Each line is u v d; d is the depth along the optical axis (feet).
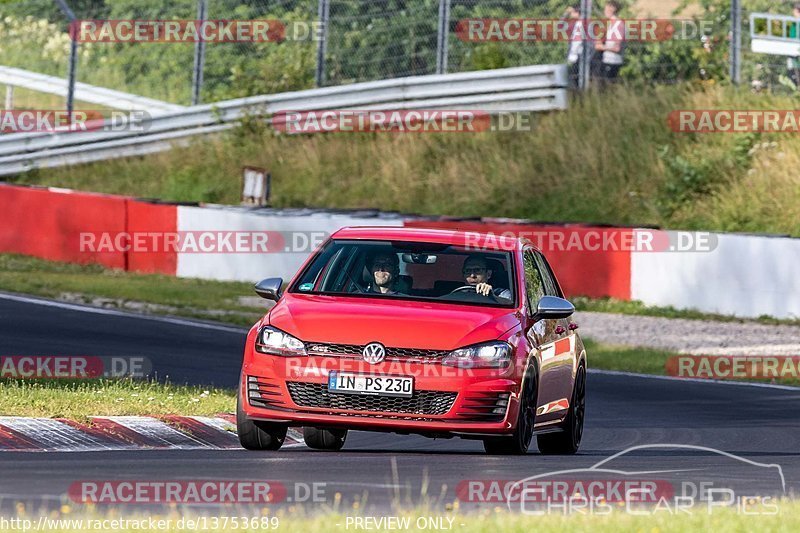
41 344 190.80
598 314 260.42
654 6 376.89
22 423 110.01
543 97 346.74
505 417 103.35
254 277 285.02
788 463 112.78
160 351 192.65
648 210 325.21
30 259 303.68
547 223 273.54
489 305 110.93
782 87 346.74
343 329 103.50
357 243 116.57
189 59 432.66
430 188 349.41
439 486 85.56
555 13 371.15
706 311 260.83
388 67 388.37
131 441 110.42
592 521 66.18
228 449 108.78
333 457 103.24
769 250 255.50
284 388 102.99
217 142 376.68
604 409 164.45
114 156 382.83
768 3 347.97
